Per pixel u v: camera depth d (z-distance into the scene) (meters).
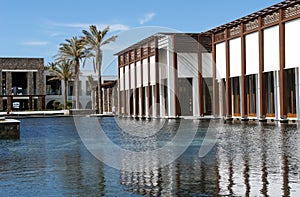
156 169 8.08
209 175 7.32
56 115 41.16
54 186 6.71
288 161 8.66
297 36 21.41
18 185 6.82
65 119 33.97
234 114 27.84
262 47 24.06
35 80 54.59
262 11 23.39
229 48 27.47
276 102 23.52
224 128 19.03
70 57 44.03
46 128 22.58
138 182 6.89
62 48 43.84
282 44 22.27
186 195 5.94
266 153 9.98
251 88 26.02
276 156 9.43
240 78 26.62
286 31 22.17
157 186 6.55
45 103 54.88
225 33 27.59
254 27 24.92
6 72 52.66
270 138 13.64
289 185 6.39
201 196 5.86
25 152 11.34
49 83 56.22
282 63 22.25
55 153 10.98
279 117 23.25
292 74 22.52
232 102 27.83
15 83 54.75
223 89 28.64
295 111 22.45
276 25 22.97
